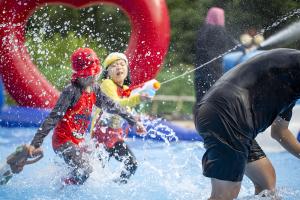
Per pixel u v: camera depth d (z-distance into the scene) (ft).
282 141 24.27
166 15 50.57
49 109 48.93
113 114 28.48
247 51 45.70
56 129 27.12
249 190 26.45
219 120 21.39
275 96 21.66
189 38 78.48
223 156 21.21
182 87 68.13
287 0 71.56
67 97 26.50
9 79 50.34
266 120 21.75
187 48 77.71
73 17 77.97
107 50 77.00
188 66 75.92
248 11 71.92
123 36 78.69
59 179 27.14
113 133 28.73
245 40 47.11
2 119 47.16
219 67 43.19
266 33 70.49
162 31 49.96
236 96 21.50
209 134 21.52
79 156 26.86
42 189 26.13
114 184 27.63
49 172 28.78
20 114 47.65
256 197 22.65
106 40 78.48
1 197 24.61
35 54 64.13
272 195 22.86
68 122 26.96
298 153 24.21
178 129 43.27
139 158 35.40
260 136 38.86
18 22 51.08
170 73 73.82
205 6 79.10
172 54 77.20
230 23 70.79
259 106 21.57
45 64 64.95
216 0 77.00
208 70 43.19
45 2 50.96
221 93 21.76
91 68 27.14
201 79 43.09
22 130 45.37
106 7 80.18
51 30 72.23
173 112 57.77
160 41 49.88
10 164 26.16
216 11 46.85
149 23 49.83
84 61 26.99
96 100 27.86
